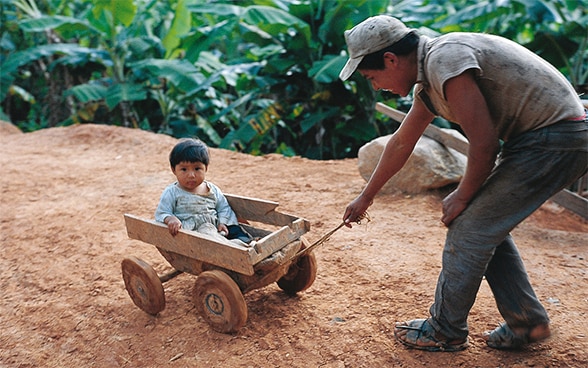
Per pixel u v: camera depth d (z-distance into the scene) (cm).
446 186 606
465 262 281
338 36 1029
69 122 1330
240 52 1493
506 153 277
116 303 399
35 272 464
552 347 312
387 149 320
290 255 332
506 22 1075
